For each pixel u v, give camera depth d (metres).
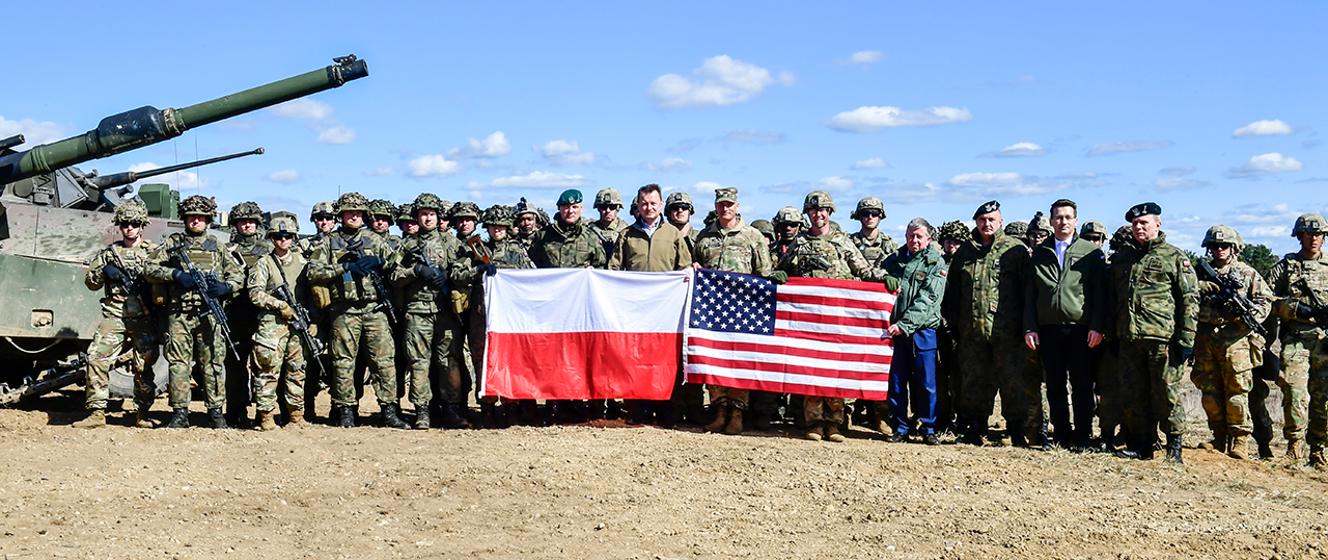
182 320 12.15
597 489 9.85
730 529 8.80
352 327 12.56
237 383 12.88
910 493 10.00
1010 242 12.41
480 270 12.71
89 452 10.84
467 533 8.53
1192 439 14.00
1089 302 12.04
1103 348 12.37
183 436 11.70
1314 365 12.70
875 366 12.37
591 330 12.72
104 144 14.04
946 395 13.38
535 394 12.67
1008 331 12.30
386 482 9.95
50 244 14.63
